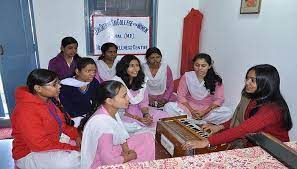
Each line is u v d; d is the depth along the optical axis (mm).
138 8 3307
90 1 3113
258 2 2391
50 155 1719
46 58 3104
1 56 2861
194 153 1509
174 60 3600
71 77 2484
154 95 2949
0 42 2830
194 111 2592
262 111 1491
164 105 2783
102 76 2889
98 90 1554
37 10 2939
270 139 1048
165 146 1818
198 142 1503
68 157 1720
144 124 2303
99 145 1475
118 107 1555
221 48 3018
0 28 2801
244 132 1468
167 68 2977
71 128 1946
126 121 2281
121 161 1503
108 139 1474
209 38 3250
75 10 3080
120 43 3338
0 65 2877
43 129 1683
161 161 923
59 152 1733
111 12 3219
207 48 3311
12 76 2963
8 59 2904
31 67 3043
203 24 3365
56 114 1845
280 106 1478
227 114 2555
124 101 1540
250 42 2539
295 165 862
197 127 1855
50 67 2746
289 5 2070
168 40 3504
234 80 2830
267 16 2305
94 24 3186
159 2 3342
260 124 1462
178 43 3551
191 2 3441
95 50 3266
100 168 880
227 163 913
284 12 2123
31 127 1639
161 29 3441
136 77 2359
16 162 1851
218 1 3010
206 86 2588
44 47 3062
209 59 2500
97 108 1603
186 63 3473
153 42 3449
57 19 3041
